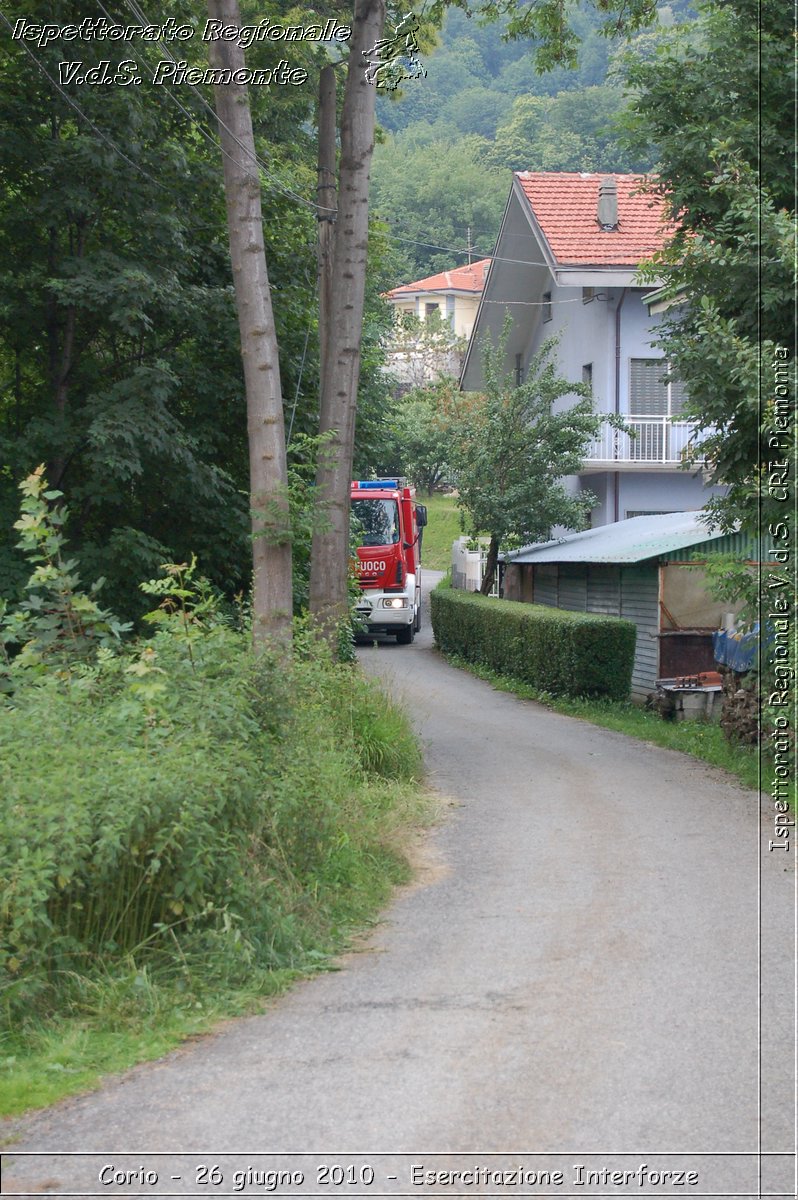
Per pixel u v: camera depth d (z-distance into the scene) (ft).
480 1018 19.72
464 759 47.19
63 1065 18.37
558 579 87.30
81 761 22.56
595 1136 15.25
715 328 39.81
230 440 58.29
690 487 100.42
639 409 98.78
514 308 118.52
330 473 47.67
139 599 50.34
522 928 24.97
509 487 96.37
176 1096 17.03
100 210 51.78
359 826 30.48
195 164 54.54
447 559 188.55
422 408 196.95
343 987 21.79
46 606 29.14
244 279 40.37
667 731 52.90
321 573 47.65
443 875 29.84
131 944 22.12
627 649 62.34
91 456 48.44
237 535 54.60
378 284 93.76
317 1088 17.06
